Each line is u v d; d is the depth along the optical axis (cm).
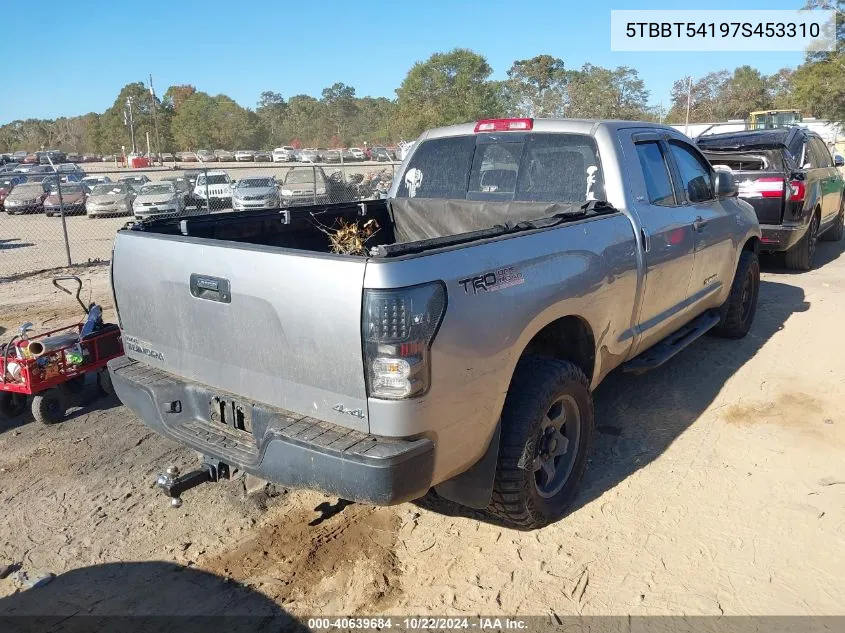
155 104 9706
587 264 355
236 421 310
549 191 443
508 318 297
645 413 489
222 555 341
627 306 404
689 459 421
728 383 539
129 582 321
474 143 482
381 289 252
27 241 1875
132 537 358
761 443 438
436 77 4931
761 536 343
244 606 304
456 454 288
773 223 857
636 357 459
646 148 459
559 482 362
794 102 3791
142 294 341
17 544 353
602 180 420
